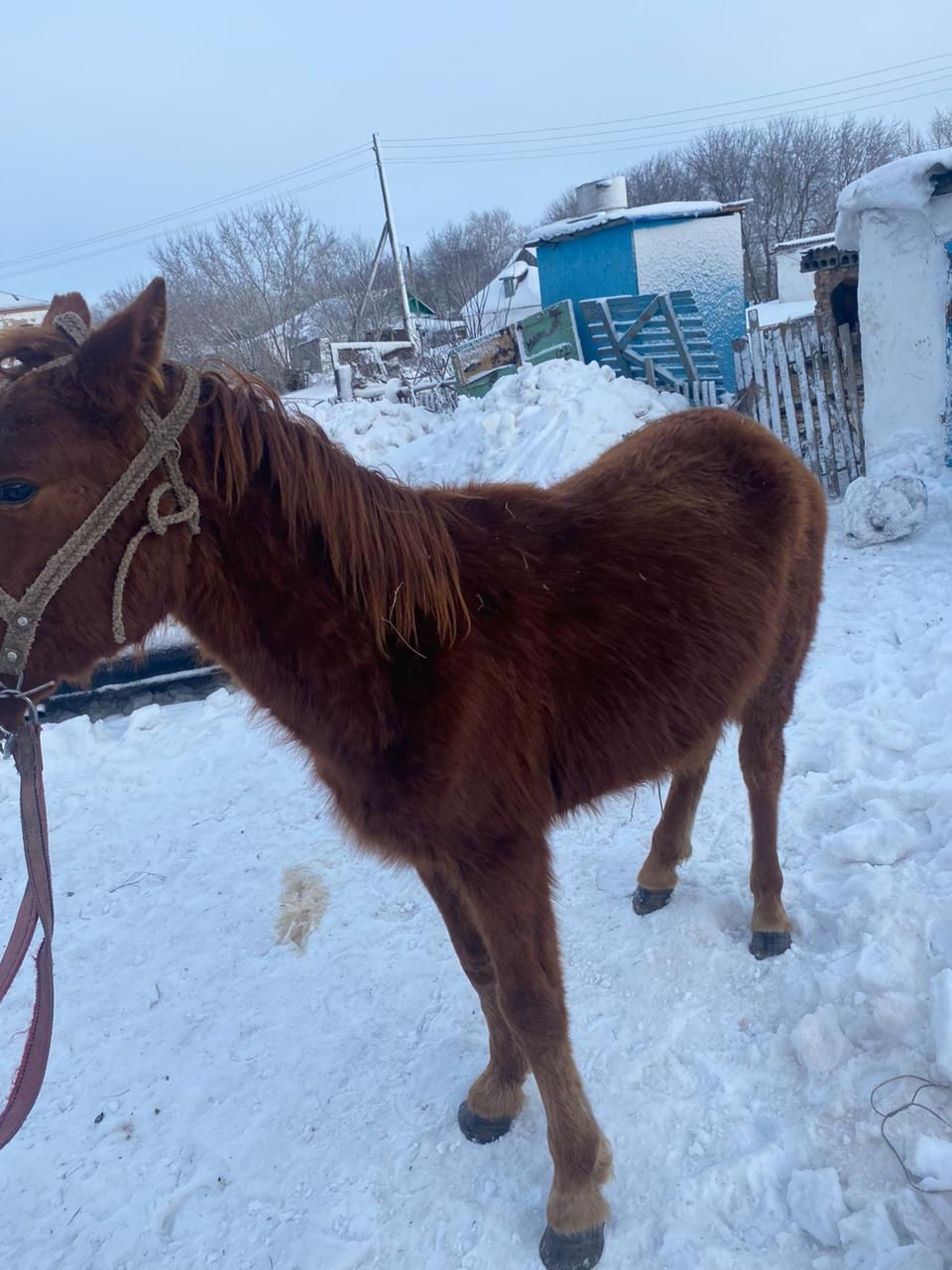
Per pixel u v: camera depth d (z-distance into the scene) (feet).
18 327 6.03
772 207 134.51
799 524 9.09
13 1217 8.21
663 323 34.58
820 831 11.28
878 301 24.08
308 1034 9.75
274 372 84.02
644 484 8.35
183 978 10.99
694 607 7.82
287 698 6.55
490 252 156.35
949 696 13.39
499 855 6.73
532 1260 7.02
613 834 12.38
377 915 11.56
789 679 9.76
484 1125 8.07
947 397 23.62
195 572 6.25
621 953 9.83
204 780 15.79
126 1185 8.33
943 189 22.41
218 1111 8.96
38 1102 9.44
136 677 21.20
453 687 6.40
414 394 51.11
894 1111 7.18
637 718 7.54
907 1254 6.17
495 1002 7.89
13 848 14.34
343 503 6.32
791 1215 6.86
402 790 6.45
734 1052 8.36
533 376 33.04
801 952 9.38
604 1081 8.31
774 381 27.91
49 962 6.08
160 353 5.67
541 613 7.03
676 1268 6.64
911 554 20.51
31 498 5.53
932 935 8.69
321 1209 7.66
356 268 121.90
